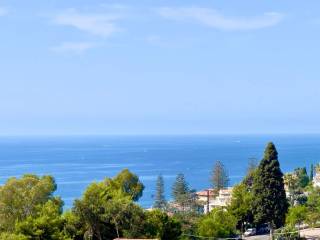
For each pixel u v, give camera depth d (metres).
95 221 96.06
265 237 142.12
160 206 186.00
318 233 144.25
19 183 96.81
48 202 93.56
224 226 132.00
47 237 84.62
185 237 122.69
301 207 151.88
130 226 96.50
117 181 124.50
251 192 155.50
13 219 92.75
